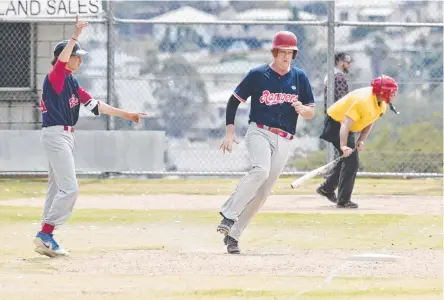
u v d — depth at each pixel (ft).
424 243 88.33
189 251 83.25
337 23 145.07
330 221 105.19
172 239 91.45
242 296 62.23
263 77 82.38
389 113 160.15
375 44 162.20
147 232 96.53
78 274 70.74
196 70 161.17
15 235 93.40
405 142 159.94
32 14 154.61
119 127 159.33
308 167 159.33
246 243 88.79
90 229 98.48
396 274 70.54
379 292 63.46
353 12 164.25
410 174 149.18
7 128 160.66
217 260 77.66
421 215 110.73
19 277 69.41
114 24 149.07
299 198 130.21
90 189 138.82
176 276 69.67
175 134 160.66
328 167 109.91
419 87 160.86
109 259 78.13
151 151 150.00
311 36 162.81
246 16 164.14
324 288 64.75
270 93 82.28
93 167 149.69
